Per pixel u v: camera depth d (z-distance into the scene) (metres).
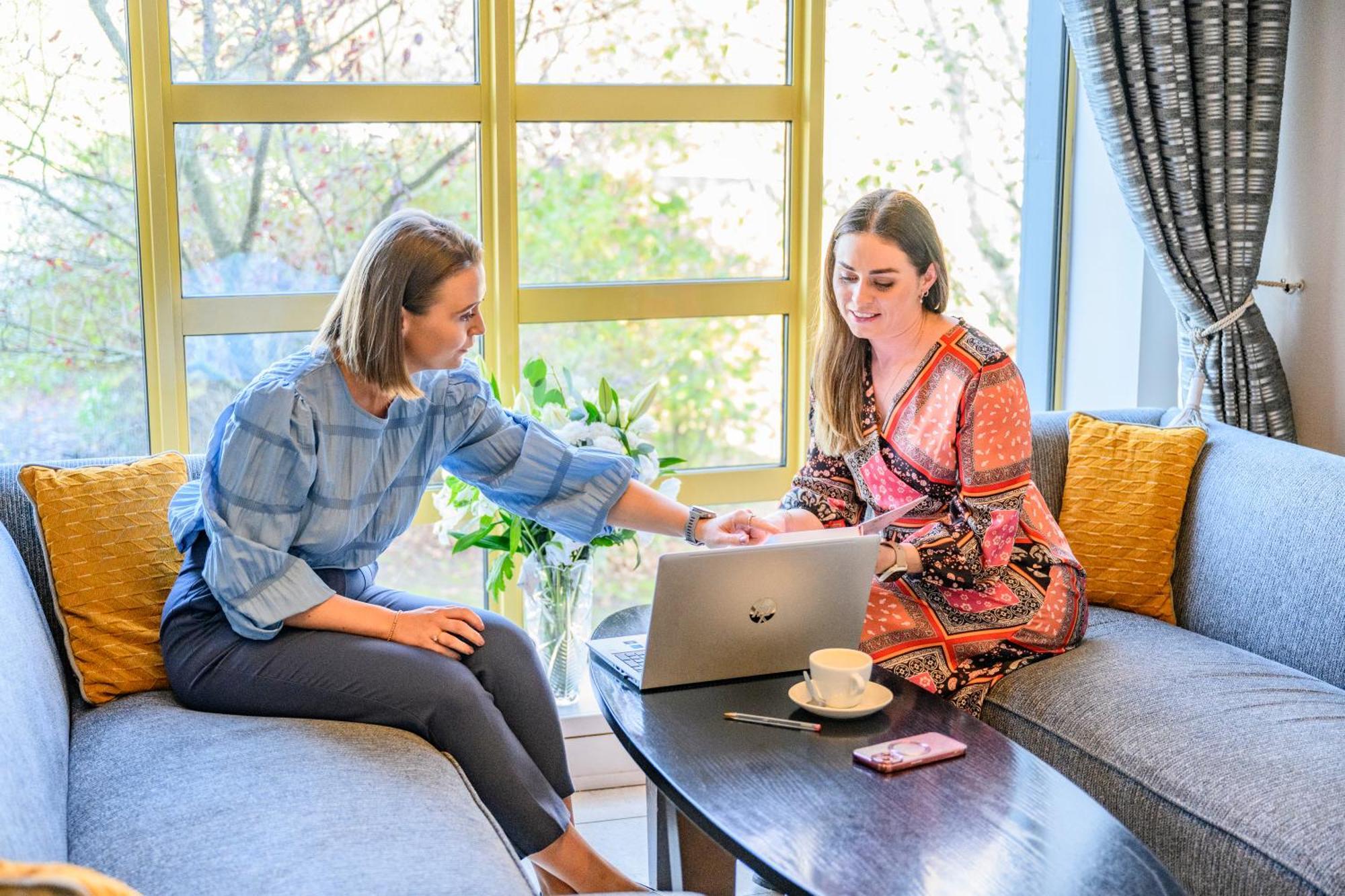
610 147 3.01
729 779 1.62
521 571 2.85
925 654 2.28
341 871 1.54
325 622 2.07
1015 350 3.51
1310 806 1.82
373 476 2.17
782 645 1.99
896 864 1.41
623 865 2.55
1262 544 2.56
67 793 1.85
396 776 1.83
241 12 2.73
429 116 2.86
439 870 1.57
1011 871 1.39
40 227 2.67
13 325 2.69
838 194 3.26
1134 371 3.33
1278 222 3.18
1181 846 1.92
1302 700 2.17
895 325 2.29
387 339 2.03
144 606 2.26
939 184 3.35
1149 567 2.75
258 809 1.70
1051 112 3.40
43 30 2.62
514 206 2.93
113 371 2.77
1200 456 2.82
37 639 2.01
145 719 2.05
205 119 2.73
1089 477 2.86
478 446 2.33
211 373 2.82
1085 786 2.11
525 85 2.91
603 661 2.09
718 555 1.86
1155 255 3.04
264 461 2.02
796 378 3.21
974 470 2.27
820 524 2.44
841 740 1.75
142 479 2.36
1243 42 2.96
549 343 3.04
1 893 1.00
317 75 2.80
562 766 2.15
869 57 3.22
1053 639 2.40
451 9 2.86
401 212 2.13
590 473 2.33
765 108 3.09
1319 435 3.09
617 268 3.06
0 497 2.33
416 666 2.01
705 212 3.10
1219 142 2.98
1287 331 3.18
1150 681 2.26
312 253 2.85
